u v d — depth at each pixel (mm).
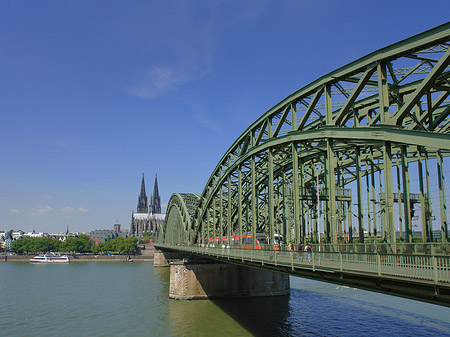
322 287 77500
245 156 44281
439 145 19656
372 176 31156
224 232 74938
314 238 40812
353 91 26094
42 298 69750
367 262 19922
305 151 39594
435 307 55469
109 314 55344
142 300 65812
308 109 31594
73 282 93312
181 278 65688
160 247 124000
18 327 48938
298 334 42562
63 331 46750
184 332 44750
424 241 24906
